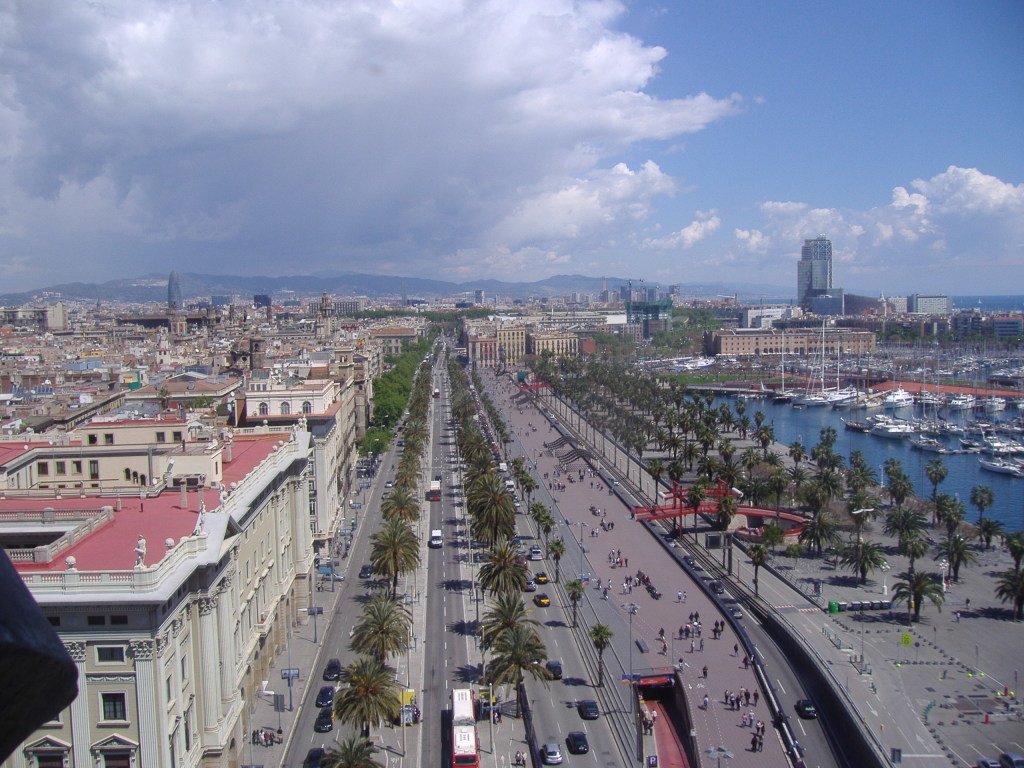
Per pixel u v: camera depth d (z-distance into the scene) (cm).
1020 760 12075
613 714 13675
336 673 14688
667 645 16450
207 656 10781
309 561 18038
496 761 12219
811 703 13838
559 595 19362
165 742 9494
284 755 12250
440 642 16525
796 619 17875
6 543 11350
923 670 15462
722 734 13075
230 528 12075
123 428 18012
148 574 9325
